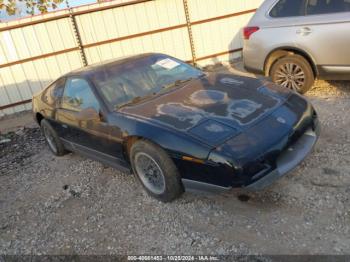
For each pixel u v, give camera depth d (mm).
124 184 4320
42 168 5418
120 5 9781
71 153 5762
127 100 4055
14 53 9484
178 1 10242
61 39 9734
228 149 2982
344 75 5383
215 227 3201
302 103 3783
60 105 4887
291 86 5957
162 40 10484
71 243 3424
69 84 4734
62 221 3838
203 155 3043
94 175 4758
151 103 3883
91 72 4453
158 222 3441
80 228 3635
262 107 3523
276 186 3578
